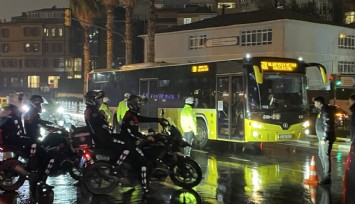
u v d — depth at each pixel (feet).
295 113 55.52
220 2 250.37
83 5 156.97
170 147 33.27
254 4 221.87
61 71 259.60
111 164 32.55
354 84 78.79
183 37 153.79
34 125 34.14
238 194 32.89
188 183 34.55
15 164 33.50
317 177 37.22
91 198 31.78
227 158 51.72
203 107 60.49
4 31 266.57
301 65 56.80
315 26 133.69
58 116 88.58
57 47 260.42
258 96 54.03
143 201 30.78
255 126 53.72
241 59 55.06
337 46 140.97
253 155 54.44
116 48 233.76
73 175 36.42
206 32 146.72
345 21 195.83
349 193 18.85
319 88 134.10
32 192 33.58
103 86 86.79
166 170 33.06
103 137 32.12
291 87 55.98
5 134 33.50
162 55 160.45
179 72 65.51
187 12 213.87
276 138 54.49
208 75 60.03
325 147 36.68
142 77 74.13
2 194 32.89
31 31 262.47
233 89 56.34
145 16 260.62
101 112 33.06
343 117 73.67
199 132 61.11
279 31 127.75
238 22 137.59
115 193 33.42
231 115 56.39
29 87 262.67
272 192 33.58
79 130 33.88
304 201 30.83
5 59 266.36
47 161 33.96
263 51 131.64
